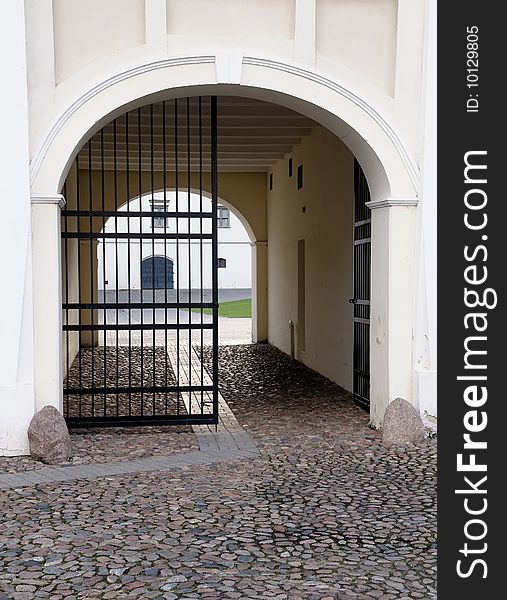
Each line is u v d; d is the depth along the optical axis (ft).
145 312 102.68
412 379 26.32
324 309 41.19
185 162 53.06
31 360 23.94
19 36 23.26
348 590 13.88
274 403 33.35
